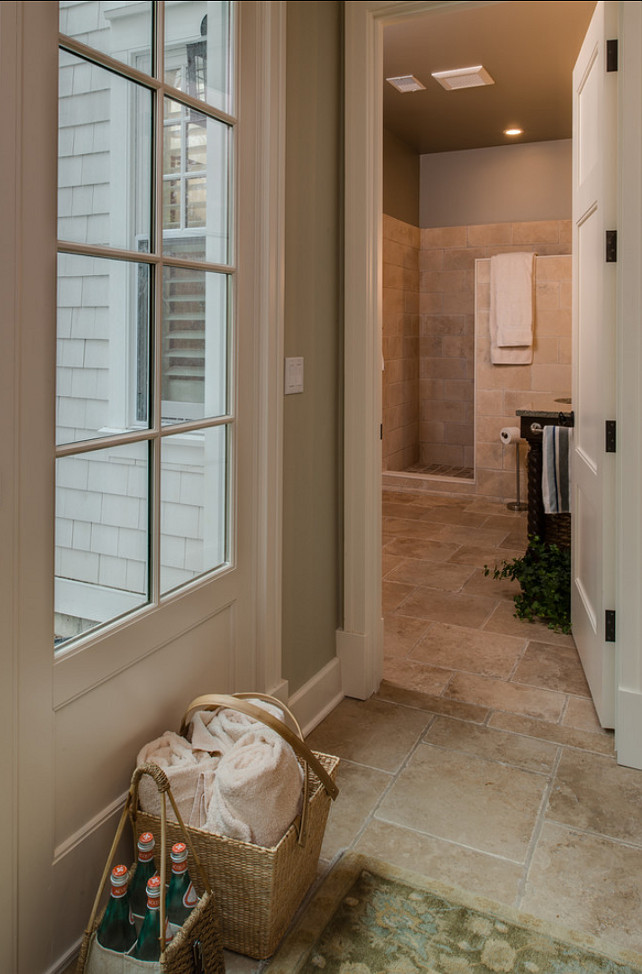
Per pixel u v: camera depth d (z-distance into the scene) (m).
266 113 2.16
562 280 6.17
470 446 7.39
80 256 1.60
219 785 1.61
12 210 1.39
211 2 1.96
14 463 1.44
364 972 1.61
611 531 2.54
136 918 1.50
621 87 2.26
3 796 1.46
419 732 2.64
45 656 1.54
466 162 7.00
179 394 1.95
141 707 1.86
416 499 6.59
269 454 2.28
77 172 1.57
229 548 2.21
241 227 2.13
